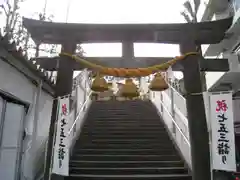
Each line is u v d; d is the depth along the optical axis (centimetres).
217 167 464
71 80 522
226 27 549
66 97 504
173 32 557
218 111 475
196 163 484
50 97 780
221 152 460
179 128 683
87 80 1055
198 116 502
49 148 492
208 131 496
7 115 508
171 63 515
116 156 696
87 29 545
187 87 521
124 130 902
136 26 543
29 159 608
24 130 586
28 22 533
